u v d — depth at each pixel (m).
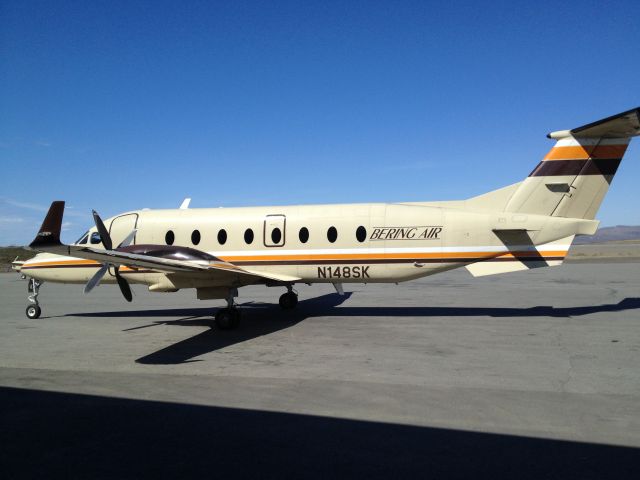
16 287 26.88
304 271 12.59
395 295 18.52
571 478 3.87
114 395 6.32
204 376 7.21
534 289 19.83
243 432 4.97
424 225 11.95
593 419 5.18
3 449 4.64
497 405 5.67
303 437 4.81
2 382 7.00
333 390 6.36
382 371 7.30
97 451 4.56
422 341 9.52
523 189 11.65
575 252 77.50
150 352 8.98
